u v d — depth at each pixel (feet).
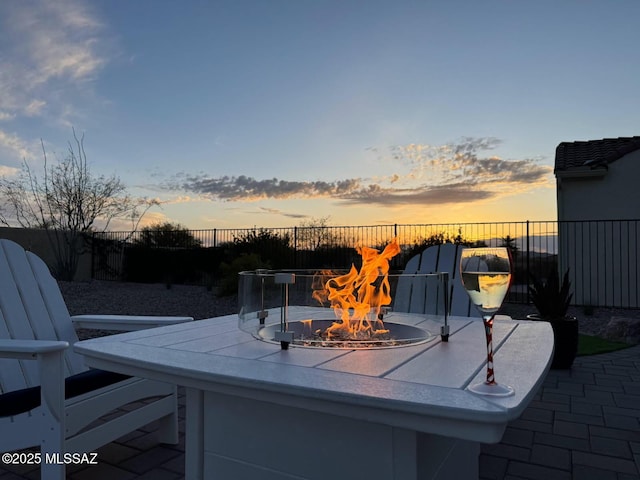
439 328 4.89
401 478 3.50
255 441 4.17
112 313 27.32
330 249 34.53
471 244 30.19
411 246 32.12
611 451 8.16
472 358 4.05
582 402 10.87
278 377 3.41
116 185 46.03
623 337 18.69
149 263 42.93
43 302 8.46
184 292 36.29
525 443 8.55
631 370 13.91
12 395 6.05
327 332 5.27
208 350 4.45
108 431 7.07
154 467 7.54
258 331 5.09
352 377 3.40
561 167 28.63
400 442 3.51
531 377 3.38
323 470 3.83
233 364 3.85
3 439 6.05
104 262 45.47
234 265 32.07
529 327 5.90
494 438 2.64
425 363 3.85
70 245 43.62
